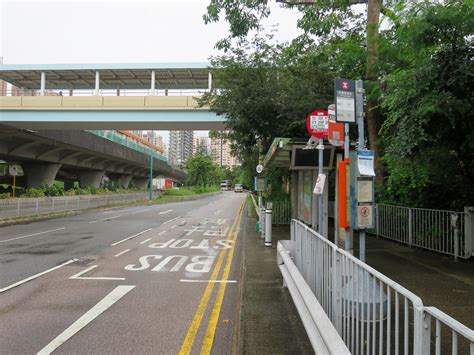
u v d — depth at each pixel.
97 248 11.52
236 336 4.74
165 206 37.38
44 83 30.39
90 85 35.09
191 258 9.90
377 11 10.28
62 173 57.22
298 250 6.32
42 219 22.08
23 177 47.44
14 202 21.25
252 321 4.91
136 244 12.35
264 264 8.45
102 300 6.20
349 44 11.23
